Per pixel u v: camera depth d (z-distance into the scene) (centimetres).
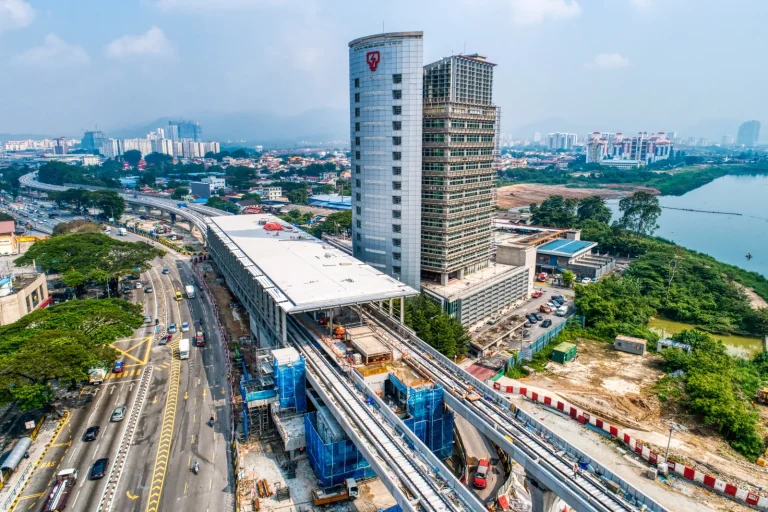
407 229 15175
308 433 8931
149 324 15475
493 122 17100
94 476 8444
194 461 8956
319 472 8469
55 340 10406
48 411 10412
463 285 15900
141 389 11469
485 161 17050
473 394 8644
